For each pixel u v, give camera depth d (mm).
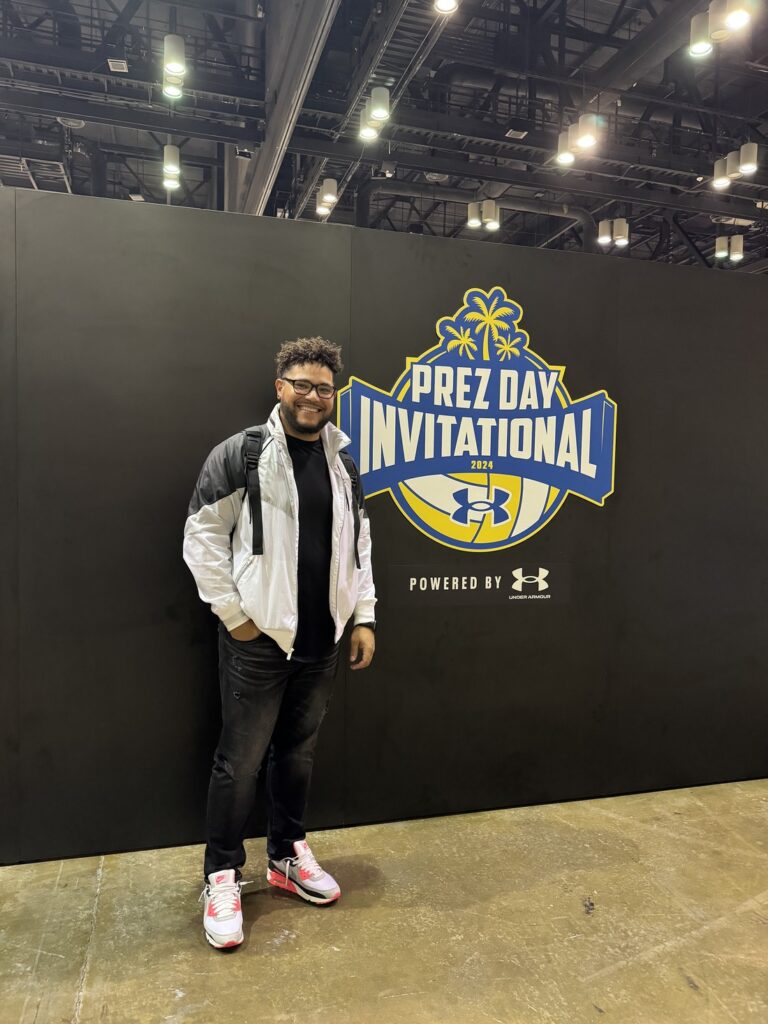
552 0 4809
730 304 2691
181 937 1737
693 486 2670
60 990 1538
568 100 5238
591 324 2514
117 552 2086
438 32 3881
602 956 1690
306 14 3756
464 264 2363
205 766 2186
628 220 7879
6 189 1969
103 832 2125
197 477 2131
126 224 2059
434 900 1921
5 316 1982
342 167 6434
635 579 2607
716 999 1548
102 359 2055
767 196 6449
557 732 2543
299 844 1950
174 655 2139
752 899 1945
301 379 1693
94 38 4840
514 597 2465
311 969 1628
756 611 2775
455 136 5293
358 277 2262
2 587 2012
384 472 2309
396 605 2340
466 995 1549
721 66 5438
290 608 1704
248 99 4918
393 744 2367
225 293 2143
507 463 2436
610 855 2178
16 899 1884
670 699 2674
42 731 2061
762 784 2758
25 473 2014
